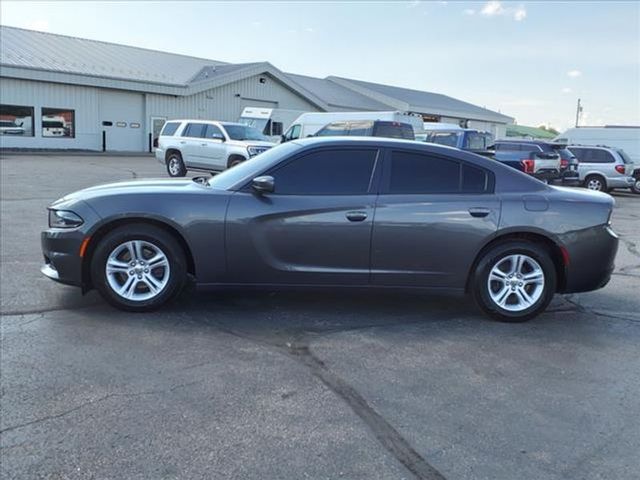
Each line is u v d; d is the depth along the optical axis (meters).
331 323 5.08
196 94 35.59
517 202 5.18
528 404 3.65
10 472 2.79
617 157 20.53
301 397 3.64
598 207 5.28
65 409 3.40
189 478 2.79
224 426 3.27
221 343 4.51
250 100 38.28
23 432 3.14
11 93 28.89
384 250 5.08
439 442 3.17
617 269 7.80
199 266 5.05
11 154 27.02
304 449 3.06
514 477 2.87
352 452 3.04
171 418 3.34
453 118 51.88
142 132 34.22
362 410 3.50
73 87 31.02
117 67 34.16
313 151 5.18
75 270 5.03
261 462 2.93
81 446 3.03
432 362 4.28
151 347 4.38
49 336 4.54
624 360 4.43
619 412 3.57
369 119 19.81
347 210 5.02
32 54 31.56
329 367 4.12
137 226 5.05
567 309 5.76
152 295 5.11
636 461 3.04
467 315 5.45
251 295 5.80
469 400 3.68
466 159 5.27
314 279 5.11
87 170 20.25
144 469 2.85
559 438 3.25
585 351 4.60
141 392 3.64
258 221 5.00
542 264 5.21
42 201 12.10
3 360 4.06
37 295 5.56
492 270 5.21
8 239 8.20
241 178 5.18
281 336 4.71
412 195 5.12
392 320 5.23
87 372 3.91
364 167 5.17
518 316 5.24
